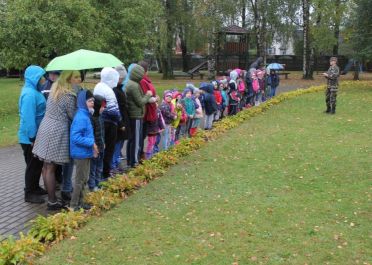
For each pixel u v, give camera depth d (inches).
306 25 1246.9
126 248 175.6
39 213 221.8
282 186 252.7
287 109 584.1
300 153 331.9
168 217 207.6
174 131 364.2
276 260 164.4
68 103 217.9
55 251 173.3
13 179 285.7
